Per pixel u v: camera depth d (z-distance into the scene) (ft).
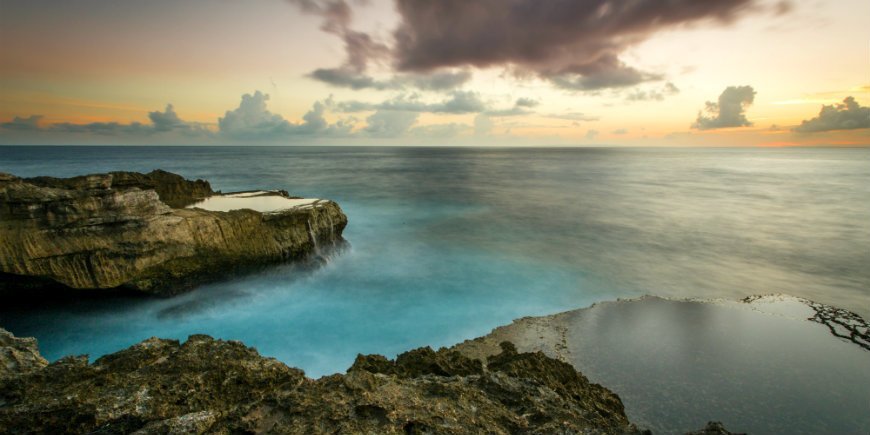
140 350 27.30
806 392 47.03
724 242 118.62
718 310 69.82
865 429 41.34
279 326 64.34
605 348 56.59
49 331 58.70
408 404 23.27
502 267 95.25
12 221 56.18
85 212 59.77
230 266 73.05
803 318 66.44
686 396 46.14
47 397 22.16
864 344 57.93
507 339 59.06
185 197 97.45
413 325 65.67
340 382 24.40
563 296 78.28
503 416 23.77
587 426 23.91
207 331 61.77
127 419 20.94
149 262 63.72
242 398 24.23
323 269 87.35
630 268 95.25
